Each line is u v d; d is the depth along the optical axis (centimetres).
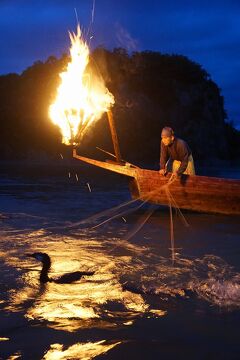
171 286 423
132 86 5584
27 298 384
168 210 1008
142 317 346
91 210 991
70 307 364
